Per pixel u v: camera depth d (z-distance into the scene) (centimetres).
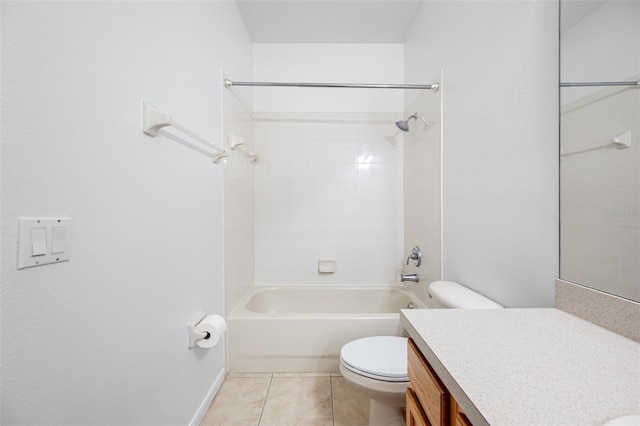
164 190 98
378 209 242
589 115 69
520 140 94
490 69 111
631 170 59
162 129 96
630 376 46
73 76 61
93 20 67
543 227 84
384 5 195
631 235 59
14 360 50
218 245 151
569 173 75
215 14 149
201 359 129
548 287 83
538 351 55
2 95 48
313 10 200
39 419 54
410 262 221
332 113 240
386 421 115
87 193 65
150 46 90
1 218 48
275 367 169
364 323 169
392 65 240
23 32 52
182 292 111
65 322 60
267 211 240
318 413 134
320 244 242
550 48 82
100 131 69
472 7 125
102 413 70
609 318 64
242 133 204
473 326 67
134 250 82
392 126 240
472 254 124
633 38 58
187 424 115
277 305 231
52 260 56
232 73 180
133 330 82
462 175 134
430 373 60
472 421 39
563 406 39
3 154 49
